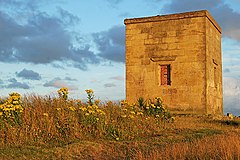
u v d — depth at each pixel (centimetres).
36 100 1412
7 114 1232
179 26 2384
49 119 1314
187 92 2323
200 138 1340
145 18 2467
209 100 2347
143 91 2444
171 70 2377
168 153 961
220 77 2719
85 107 1413
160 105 1811
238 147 905
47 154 1087
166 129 1627
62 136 1289
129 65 2500
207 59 2334
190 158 909
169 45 2402
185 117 2150
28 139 1221
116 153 1136
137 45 2491
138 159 994
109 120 1458
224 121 2022
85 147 1188
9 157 1027
